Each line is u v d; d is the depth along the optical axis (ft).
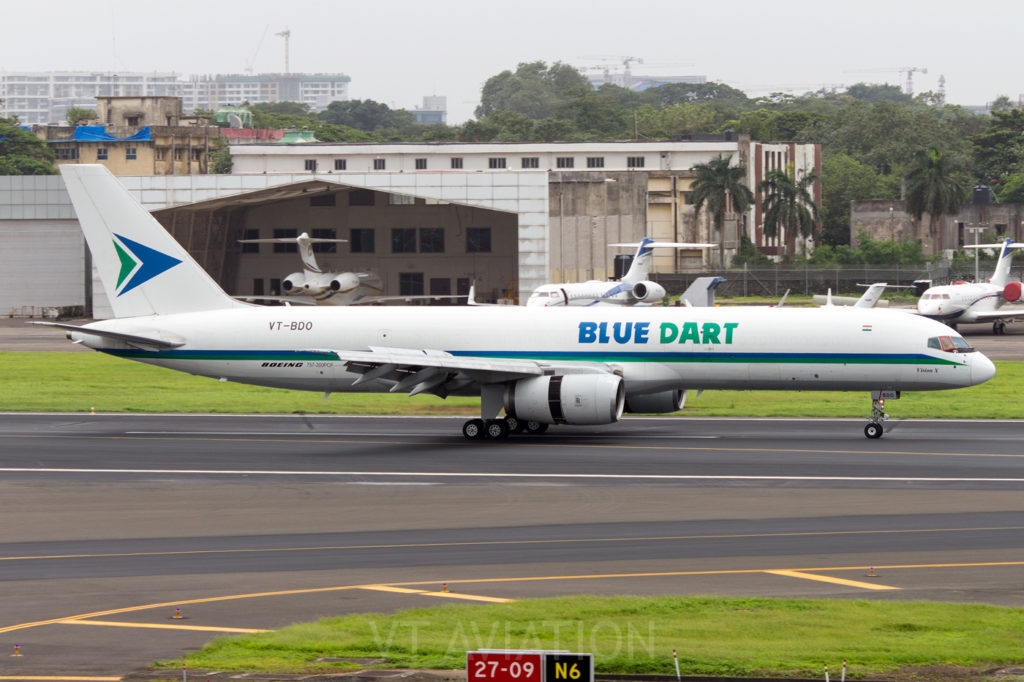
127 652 282.77
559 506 475.31
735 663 265.54
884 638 284.82
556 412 647.15
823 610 310.86
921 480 526.98
